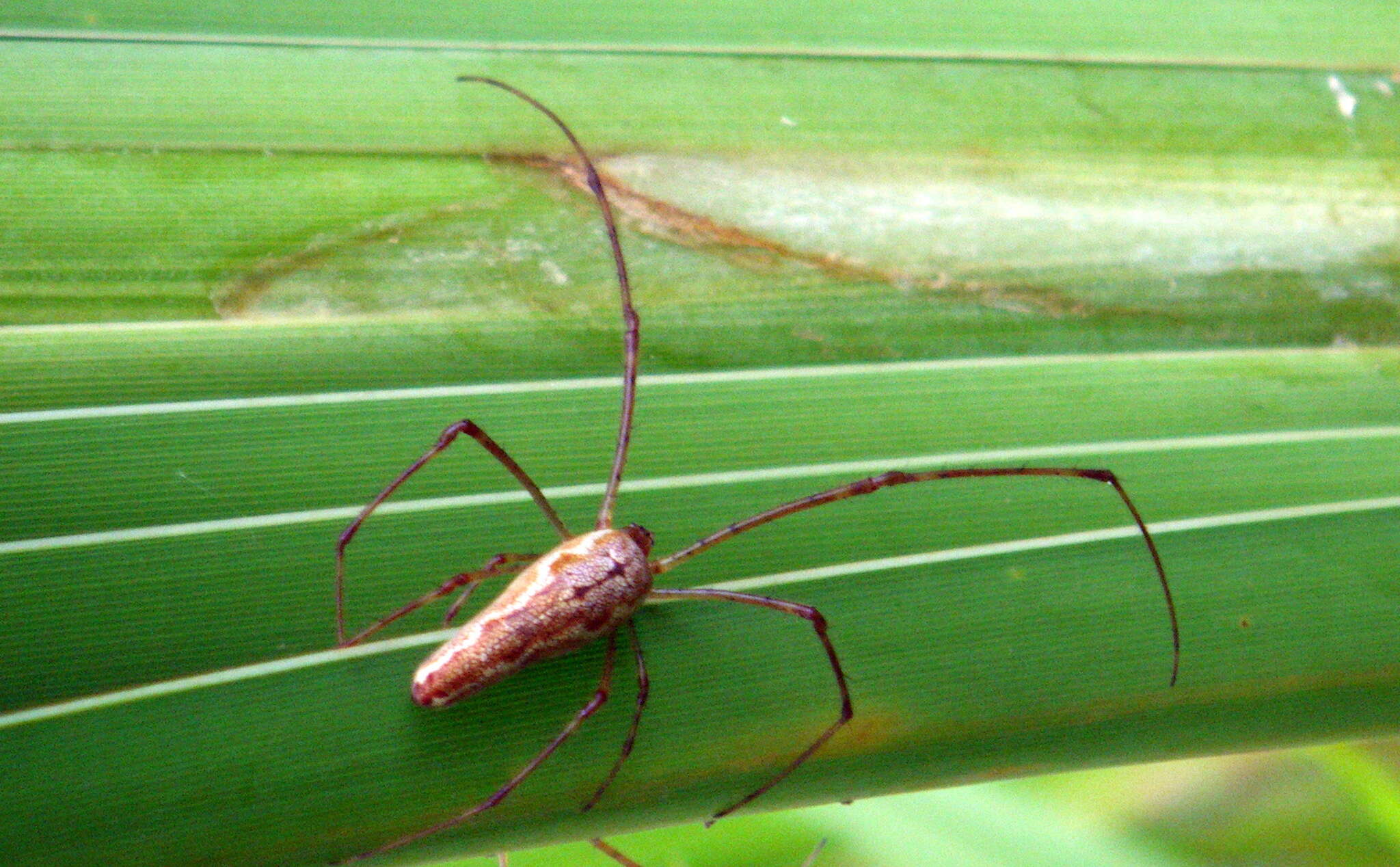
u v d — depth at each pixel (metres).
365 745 0.10
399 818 0.10
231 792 0.10
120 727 0.10
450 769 0.10
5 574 0.10
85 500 0.10
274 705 0.10
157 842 0.10
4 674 0.10
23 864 0.10
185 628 0.10
